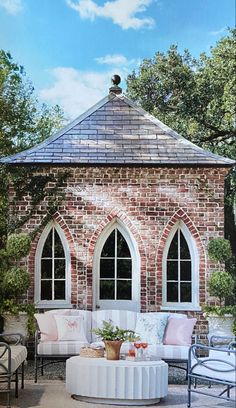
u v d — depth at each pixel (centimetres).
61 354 1492
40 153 1827
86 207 1808
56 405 1220
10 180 1811
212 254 1766
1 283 1720
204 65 2908
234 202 2848
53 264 1806
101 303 1809
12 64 2611
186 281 1803
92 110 1948
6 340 1706
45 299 1800
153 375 1260
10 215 1806
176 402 1283
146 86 2911
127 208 1806
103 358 1318
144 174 1812
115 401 1259
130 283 1814
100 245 1814
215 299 1773
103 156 1820
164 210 1806
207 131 2845
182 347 1480
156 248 1798
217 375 1176
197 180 1811
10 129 2609
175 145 1864
